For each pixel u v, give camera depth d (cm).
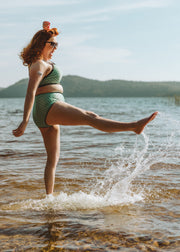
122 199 354
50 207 328
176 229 260
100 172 494
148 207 324
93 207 328
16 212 313
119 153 656
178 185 408
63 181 440
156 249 223
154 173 477
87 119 319
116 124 308
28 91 325
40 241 239
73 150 703
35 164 555
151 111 2462
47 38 344
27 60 344
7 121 1650
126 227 266
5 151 693
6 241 240
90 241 238
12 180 443
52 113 331
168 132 988
